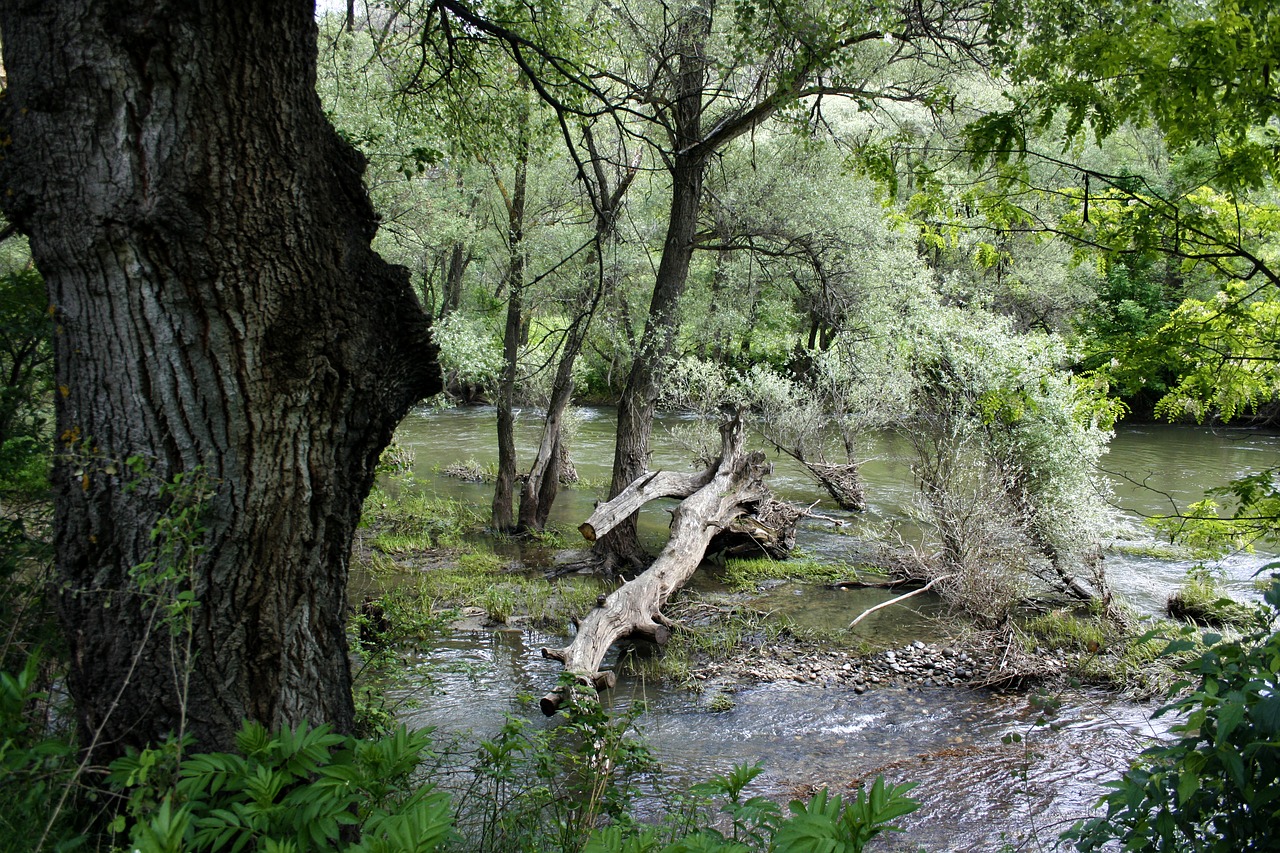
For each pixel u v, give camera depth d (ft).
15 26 7.88
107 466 8.25
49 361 13.33
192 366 8.20
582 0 27.14
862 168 16.61
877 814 5.87
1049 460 31.35
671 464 58.49
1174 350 15.24
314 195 8.84
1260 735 6.83
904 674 26.14
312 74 8.91
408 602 29.71
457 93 23.44
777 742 21.54
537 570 37.27
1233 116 10.10
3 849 7.49
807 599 33.40
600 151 41.24
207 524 8.38
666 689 25.17
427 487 52.90
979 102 29.73
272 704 8.98
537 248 42.37
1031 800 17.97
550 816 12.23
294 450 8.82
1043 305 78.74
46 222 8.02
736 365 55.98
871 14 21.75
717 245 37.58
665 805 16.48
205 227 8.00
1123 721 22.26
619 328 41.98
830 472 48.32
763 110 31.24
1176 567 35.81
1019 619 30.71
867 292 40.22
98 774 8.53
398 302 9.80
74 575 8.57
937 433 34.65
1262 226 13.61
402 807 6.92
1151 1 10.32
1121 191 12.82
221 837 6.42
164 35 7.63
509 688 24.00
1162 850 7.39
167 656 8.41
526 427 77.61
